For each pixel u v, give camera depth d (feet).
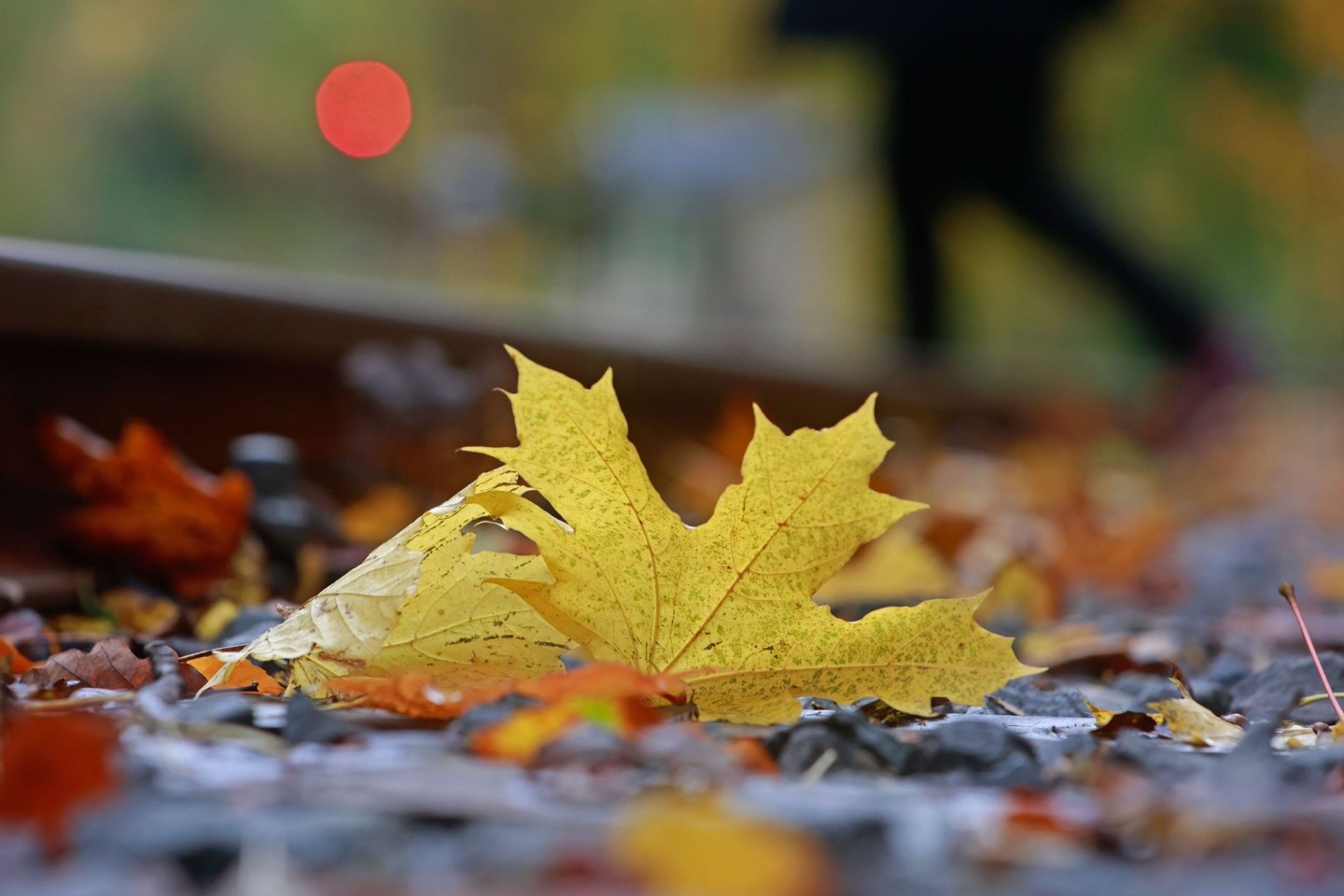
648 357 15.76
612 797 3.36
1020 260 71.61
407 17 66.90
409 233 66.44
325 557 8.62
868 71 31.12
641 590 4.73
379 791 3.37
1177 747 4.63
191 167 60.70
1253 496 28.04
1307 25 68.90
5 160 55.72
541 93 70.28
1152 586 13.12
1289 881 2.97
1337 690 6.02
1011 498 18.07
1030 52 29.55
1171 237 75.77
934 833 3.19
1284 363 60.44
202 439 10.24
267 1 61.82
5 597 6.81
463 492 4.83
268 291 10.76
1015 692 5.57
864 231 68.54
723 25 70.23
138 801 3.25
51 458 7.74
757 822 2.98
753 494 4.71
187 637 7.09
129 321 9.25
